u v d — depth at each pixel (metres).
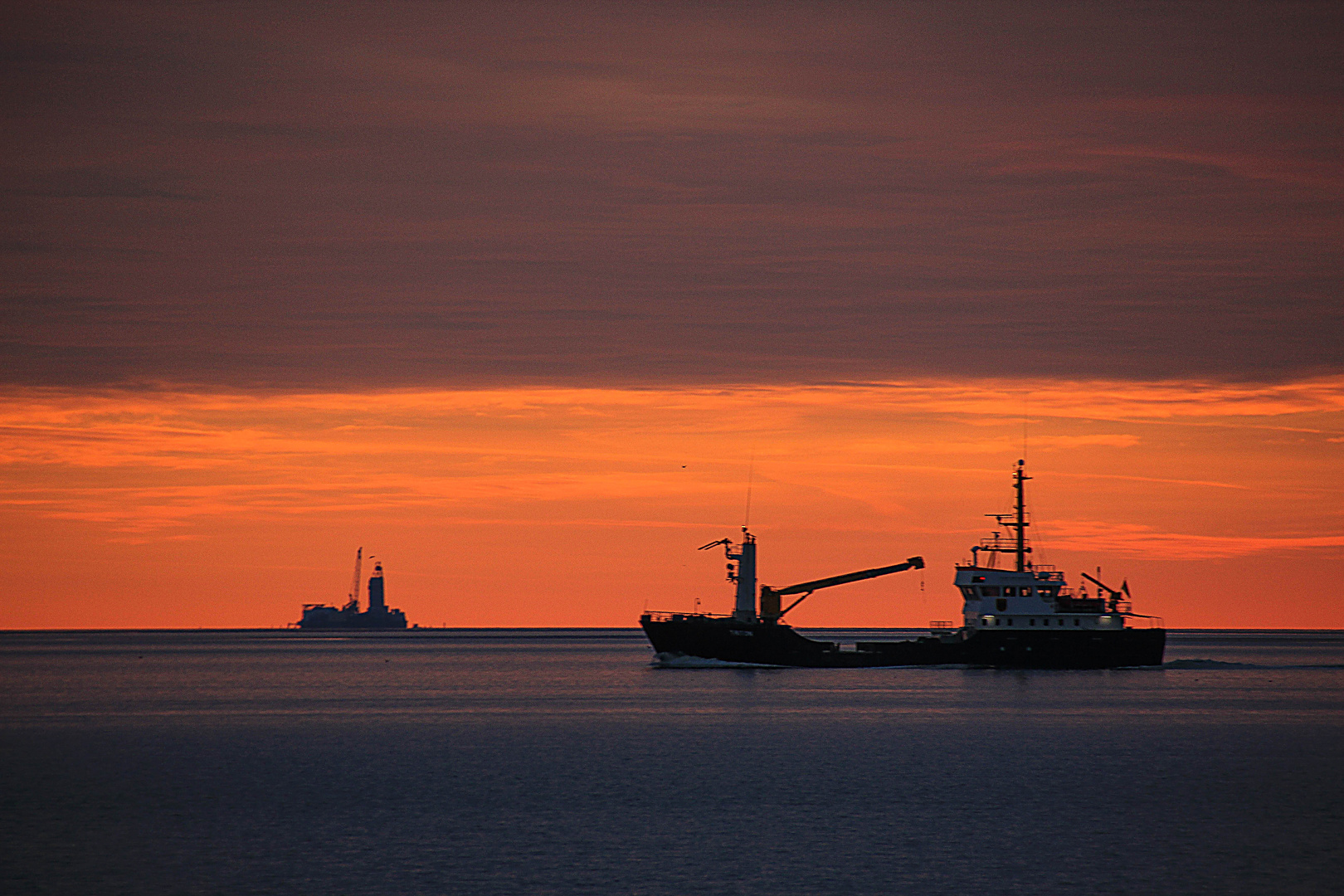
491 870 175.12
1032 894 165.75
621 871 175.00
